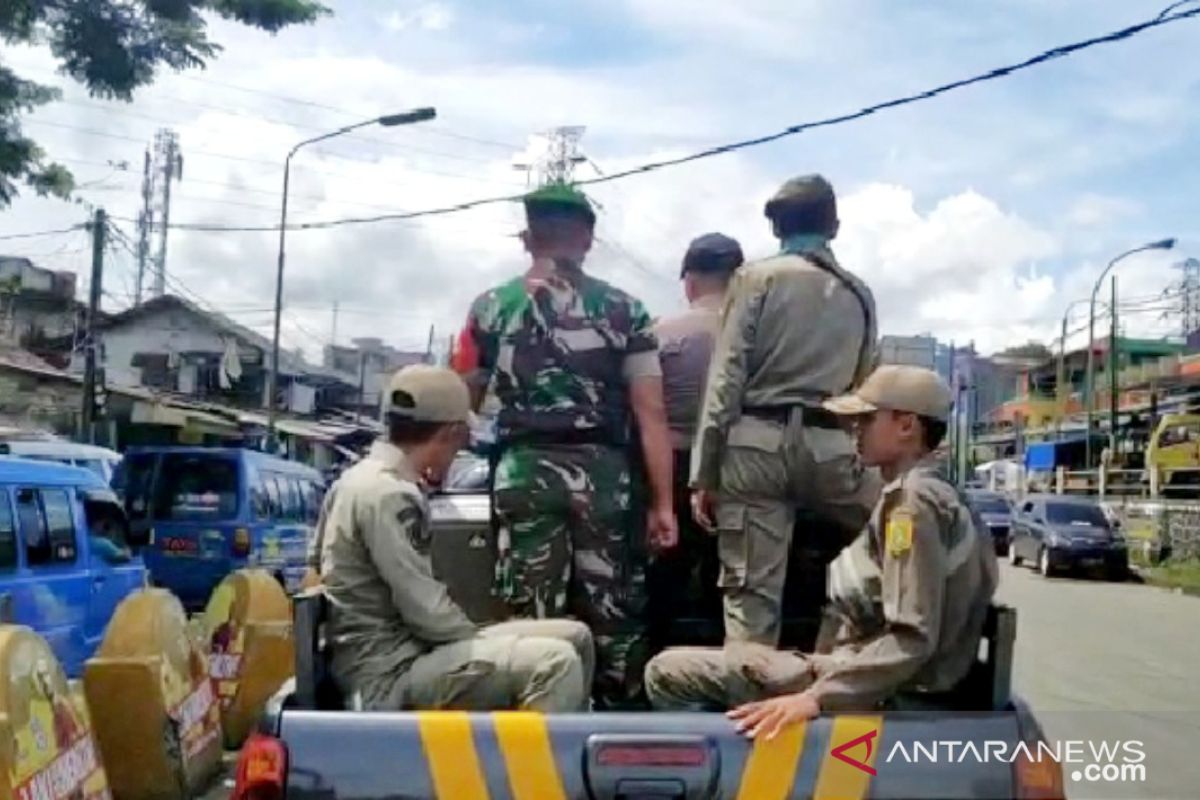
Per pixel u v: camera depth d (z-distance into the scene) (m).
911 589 3.41
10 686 5.36
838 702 3.33
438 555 4.60
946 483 3.56
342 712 3.29
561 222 4.22
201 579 14.84
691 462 4.54
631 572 4.34
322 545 3.80
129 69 13.73
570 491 4.15
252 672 9.08
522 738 3.22
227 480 15.02
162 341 43.72
